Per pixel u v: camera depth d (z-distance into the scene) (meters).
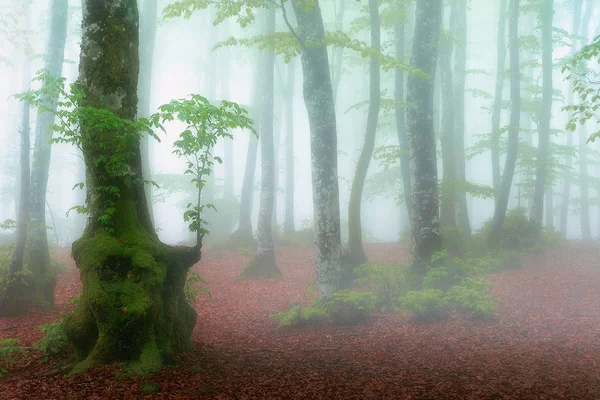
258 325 10.77
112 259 6.88
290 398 6.14
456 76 21.28
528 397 5.99
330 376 7.08
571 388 6.22
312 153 11.36
